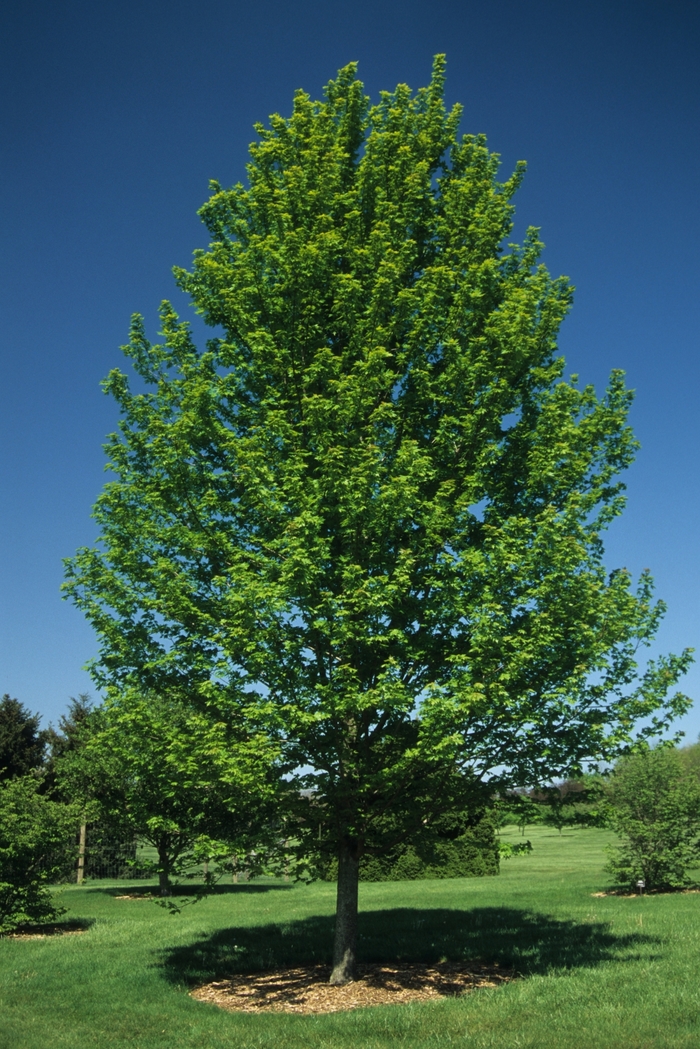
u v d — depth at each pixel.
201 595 10.66
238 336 11.56
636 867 19.78
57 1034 8.42
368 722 10.32
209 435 10.70
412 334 10.66
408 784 10.05
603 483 11.15
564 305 11.31
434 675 10.04
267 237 11.24
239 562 10.32
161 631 10.69
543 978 9.68
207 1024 8.72
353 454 9.73
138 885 28.23
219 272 11.20
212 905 20.62
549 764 10.14
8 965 12.50
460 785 10.28
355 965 11.28
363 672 9.82
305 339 11.04
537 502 11.04
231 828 10.99
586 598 9.52
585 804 10.91
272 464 10.41
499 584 9.52
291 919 16.50
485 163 12.42
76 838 30.31
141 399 11.56
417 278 12.00
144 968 11.68
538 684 9.86
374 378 10.02
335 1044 7.60
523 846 10.57
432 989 10.07
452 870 25.67
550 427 10.80
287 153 12.26
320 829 10.58
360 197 11.89
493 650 9.12
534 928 13.78
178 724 10.88
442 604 9.67
